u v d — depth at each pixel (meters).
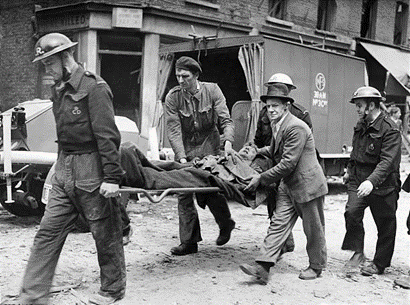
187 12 13.74
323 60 10.19
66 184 3.62
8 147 6.03
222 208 5.64
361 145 4.96
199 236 5.60
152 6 12.84
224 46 9.25
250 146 5.34
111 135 3.53
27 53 14.27
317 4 17.36
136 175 4.11
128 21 12.67
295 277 4.86
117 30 12.88
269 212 5.36
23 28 14.33
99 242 3.78
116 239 3.86
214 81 10.35
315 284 4.66
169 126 5.45
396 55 18.36
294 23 16.58
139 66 13.41
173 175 4.40
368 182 4.63
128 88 13.44
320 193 4.58
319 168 4.64
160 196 4.04
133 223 7.25
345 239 5.22
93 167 3.60
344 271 5.10
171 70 10.76
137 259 5.33
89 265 5.00
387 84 17.58
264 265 4.54
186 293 4.29
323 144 10.27
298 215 4.77
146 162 4.40
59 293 4.15
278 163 4.64
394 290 4.57
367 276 4.96
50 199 3.70
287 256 5.62
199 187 4.45
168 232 6.71
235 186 4.61
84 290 4.25
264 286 4.55
